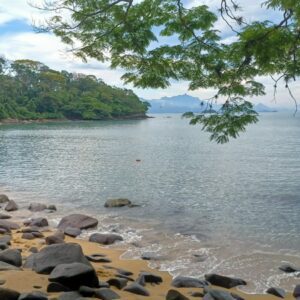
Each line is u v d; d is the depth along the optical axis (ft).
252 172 85.05
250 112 18.95
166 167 92.89
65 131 256.32
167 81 20.95
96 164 98.37
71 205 53.62
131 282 24.63
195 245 35.63
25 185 69.51
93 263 29.50
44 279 20.33
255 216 47.42
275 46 15.92
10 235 37.27
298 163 100.78
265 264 30.68
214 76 19.56
